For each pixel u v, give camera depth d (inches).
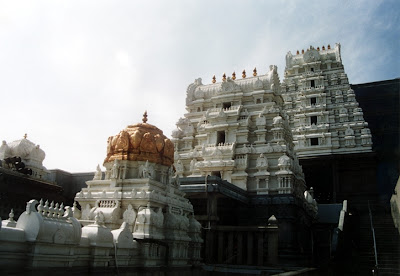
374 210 961.5
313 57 2684.5
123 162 882.1
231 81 1882.4
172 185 937.5
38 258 454.0
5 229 431.2
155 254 710.5
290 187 1498.5
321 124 2369.6
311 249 1332.4
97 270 553.3
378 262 836.0
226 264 1056.2
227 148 1673.2
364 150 2155.5
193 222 924.0
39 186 1221.1
